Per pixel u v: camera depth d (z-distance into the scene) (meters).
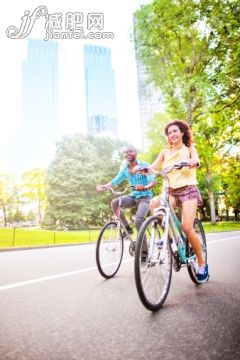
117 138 49.12
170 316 2.36
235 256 5.89
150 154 24.17
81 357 1.70
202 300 2.79
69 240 15.71
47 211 42.38
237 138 23.47
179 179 3.25
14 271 4.70
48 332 2.08
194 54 17.75
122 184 40.50
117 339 1.94
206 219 55.56
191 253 3.51
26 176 52.59
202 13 16.53
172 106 18.17
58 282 3.77
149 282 2.58
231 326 2.10
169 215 3.01
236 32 16.00
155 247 2.69
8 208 55.91
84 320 2.32
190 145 3.47
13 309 2.63
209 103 16.91
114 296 3.04
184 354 1.70
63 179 41.75
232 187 41.25
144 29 18.08
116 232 4.31
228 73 16.31
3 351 1.79
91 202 41.47
